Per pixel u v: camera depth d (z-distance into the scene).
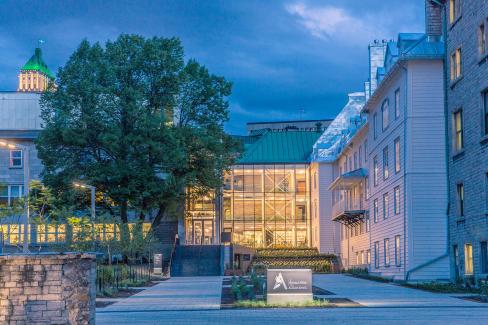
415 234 40.75
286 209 78.50
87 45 58.00
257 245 77.56
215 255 61.22
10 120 68.00
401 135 42.50
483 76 34.62
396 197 44.53
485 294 28.41
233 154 64.88
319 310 22.73
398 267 44.00
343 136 72.06
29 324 12.45
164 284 42.72
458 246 38.62
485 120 34.94
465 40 37.31
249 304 24.23
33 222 39.25
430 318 19.81
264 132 89.50
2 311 12.47
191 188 62.38
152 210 65.50
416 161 41.03
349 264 66.25
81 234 37.44
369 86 59.03
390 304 24.83
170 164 56.44
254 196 78.62
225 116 62.12
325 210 73.25
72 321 12.52
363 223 59.03
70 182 55.81
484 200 34.41
